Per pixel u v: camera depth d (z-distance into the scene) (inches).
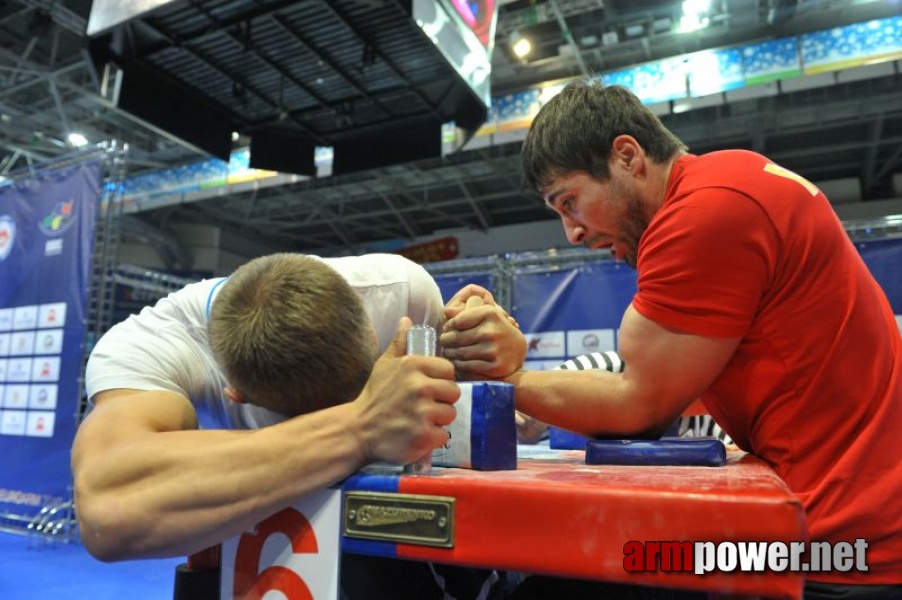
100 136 256.7
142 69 84.0
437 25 79.0
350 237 392.2
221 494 21.0
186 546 21.6
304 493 21.0
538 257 142.3
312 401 24.3
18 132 252.7
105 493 22.2
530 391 31.0
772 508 14.8
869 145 240.5
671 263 27.3
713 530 15.2
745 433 29.9
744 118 227.3
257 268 26.1
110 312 127.5
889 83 204.2
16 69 199.0
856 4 173.5
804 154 260.8
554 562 16.7
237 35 77.2
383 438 21.4
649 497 15.9
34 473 120.1
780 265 26.8
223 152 98.2
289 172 104.5
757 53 189.8
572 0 172.9
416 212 348.2
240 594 22.2
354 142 104.9
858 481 25.2
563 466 24.9
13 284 131.7
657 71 199.3
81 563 101.3
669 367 27.3
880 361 27.0
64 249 124.9
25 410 124.1
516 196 321.1
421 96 92.1
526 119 214.2
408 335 23.3
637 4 177.0
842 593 24.9
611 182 32.9
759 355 27.5
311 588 20.7
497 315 32.3
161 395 27.6
